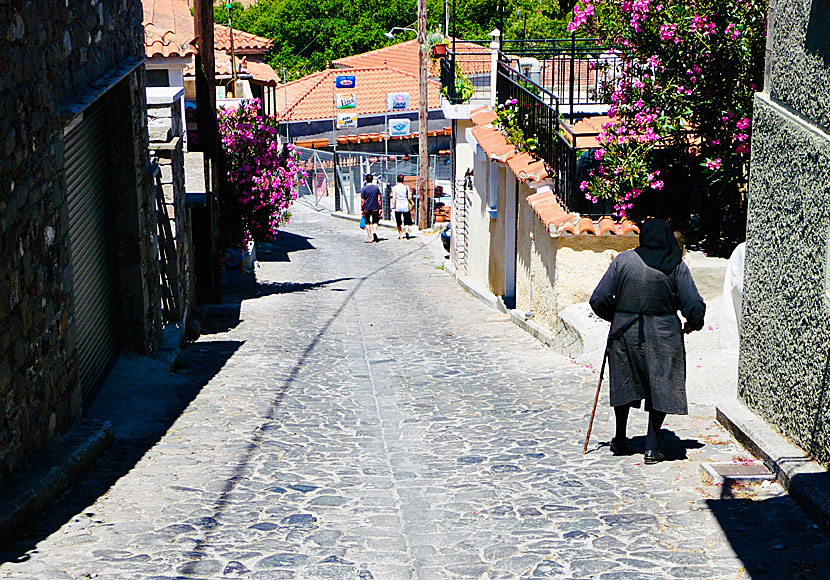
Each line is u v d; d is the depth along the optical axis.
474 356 13.06
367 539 5.62
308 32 72.44
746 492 6.26
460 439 8.30
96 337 9.84
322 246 32.25
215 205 18.38
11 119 6.29
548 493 6.49
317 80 53.59
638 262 7.18
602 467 7.08
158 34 20.06
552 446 7.84
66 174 8.48
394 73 54.41
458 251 23.20
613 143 13.02
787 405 6.96
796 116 6.78
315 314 17.55
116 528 5.73
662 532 5.60
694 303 7.03
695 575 4.93
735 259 10.43
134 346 11.27
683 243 13.19
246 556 5.27
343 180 43.28
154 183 12.42
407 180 44.00
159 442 8.09
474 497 6.48
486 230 19.86
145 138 11.76
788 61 6.98
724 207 13.30
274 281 23.28
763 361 7.46
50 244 7.21
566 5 14.37
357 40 71.75
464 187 22.39
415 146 52.53
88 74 9.01
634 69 13.29
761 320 7.49
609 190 13.01
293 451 7.86
